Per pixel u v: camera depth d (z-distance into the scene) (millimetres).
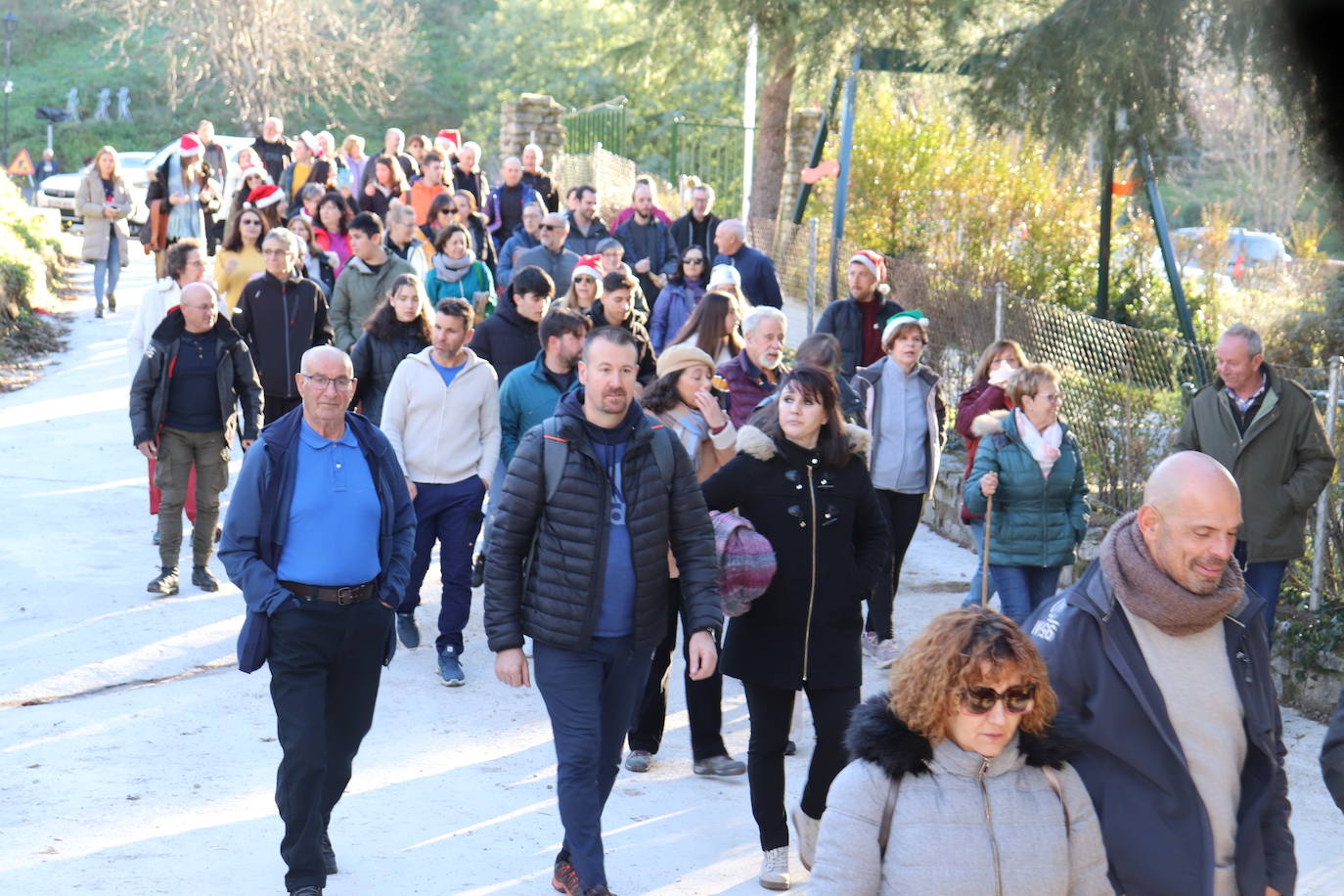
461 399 6988
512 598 4551
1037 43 9750
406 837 5219
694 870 4996
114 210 17812
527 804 5566
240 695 6750
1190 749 3166
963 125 15812
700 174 25328
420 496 7000
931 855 2781
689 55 18734
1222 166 29500
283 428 4719
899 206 16906
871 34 13164
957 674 2744
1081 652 3215
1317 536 7148
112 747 6043
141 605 8023
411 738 6273
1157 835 3156
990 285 15641
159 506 8266
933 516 10812
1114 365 9367
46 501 10117
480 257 12953
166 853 4984
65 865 4855
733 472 4758
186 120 57781
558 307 7082
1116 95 9609
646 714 5957
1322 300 13641
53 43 62781
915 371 7383
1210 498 3086
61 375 14633
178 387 8078
